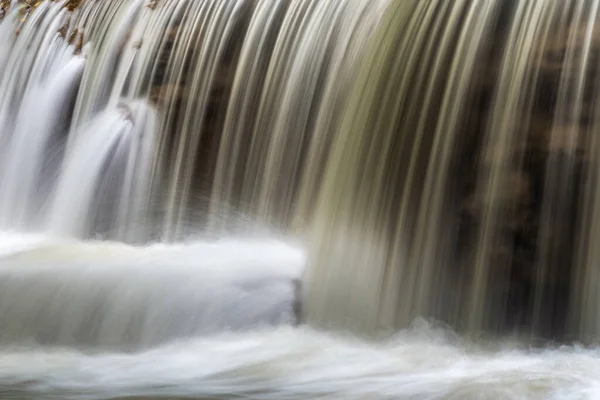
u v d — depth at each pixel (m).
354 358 14.87
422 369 13.95
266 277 17.75
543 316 15.16
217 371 14.33
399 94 18.48
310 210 21.02
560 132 15.56
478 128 16.77
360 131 18.92
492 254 15.95
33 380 13.94
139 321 16.80
